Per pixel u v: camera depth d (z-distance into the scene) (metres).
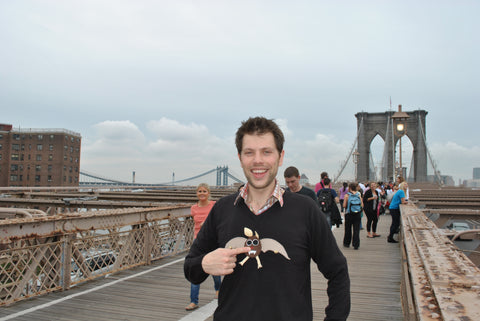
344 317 1.65
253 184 1.72
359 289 5.63
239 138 1.81
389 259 8.00
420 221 5.08
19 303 4.73
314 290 5.59
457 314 1.17
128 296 5.11
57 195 16.73
